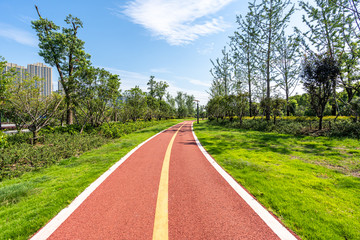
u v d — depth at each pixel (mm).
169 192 3105
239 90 24609
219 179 3768
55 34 13789
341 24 13195
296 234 1953
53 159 5395
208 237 1890
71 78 10484
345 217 2240
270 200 2748
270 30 19422
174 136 12180
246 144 8102
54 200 2881
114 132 11344
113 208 2561
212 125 24484
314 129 10992
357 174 3895
